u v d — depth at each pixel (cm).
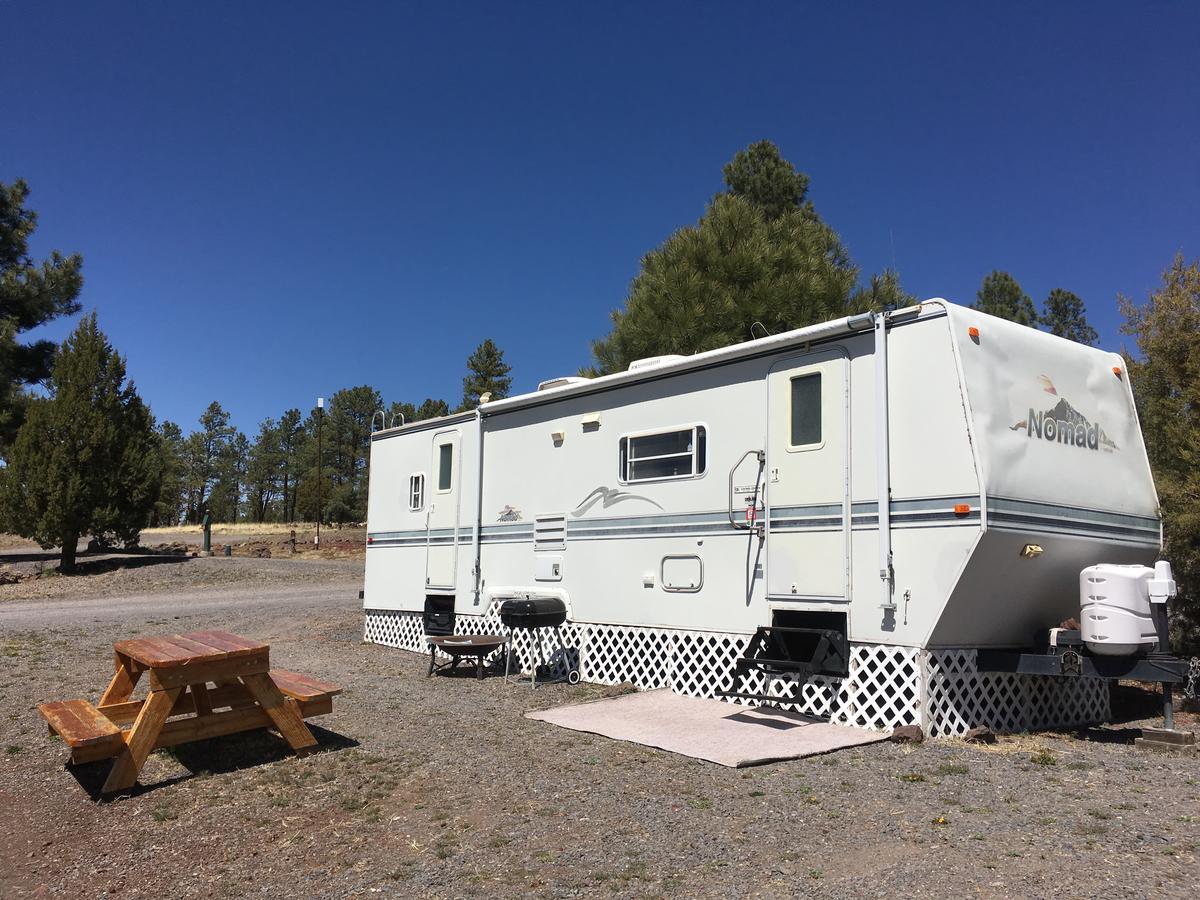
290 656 1032
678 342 1466
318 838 437
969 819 430
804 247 1559
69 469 2150
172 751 593
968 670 629
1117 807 446
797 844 403
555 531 902
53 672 866
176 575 2130
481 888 367
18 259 2503
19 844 446
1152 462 837
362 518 5619
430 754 580
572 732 640
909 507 603
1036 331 657
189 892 381
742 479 722
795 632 664
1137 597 584
